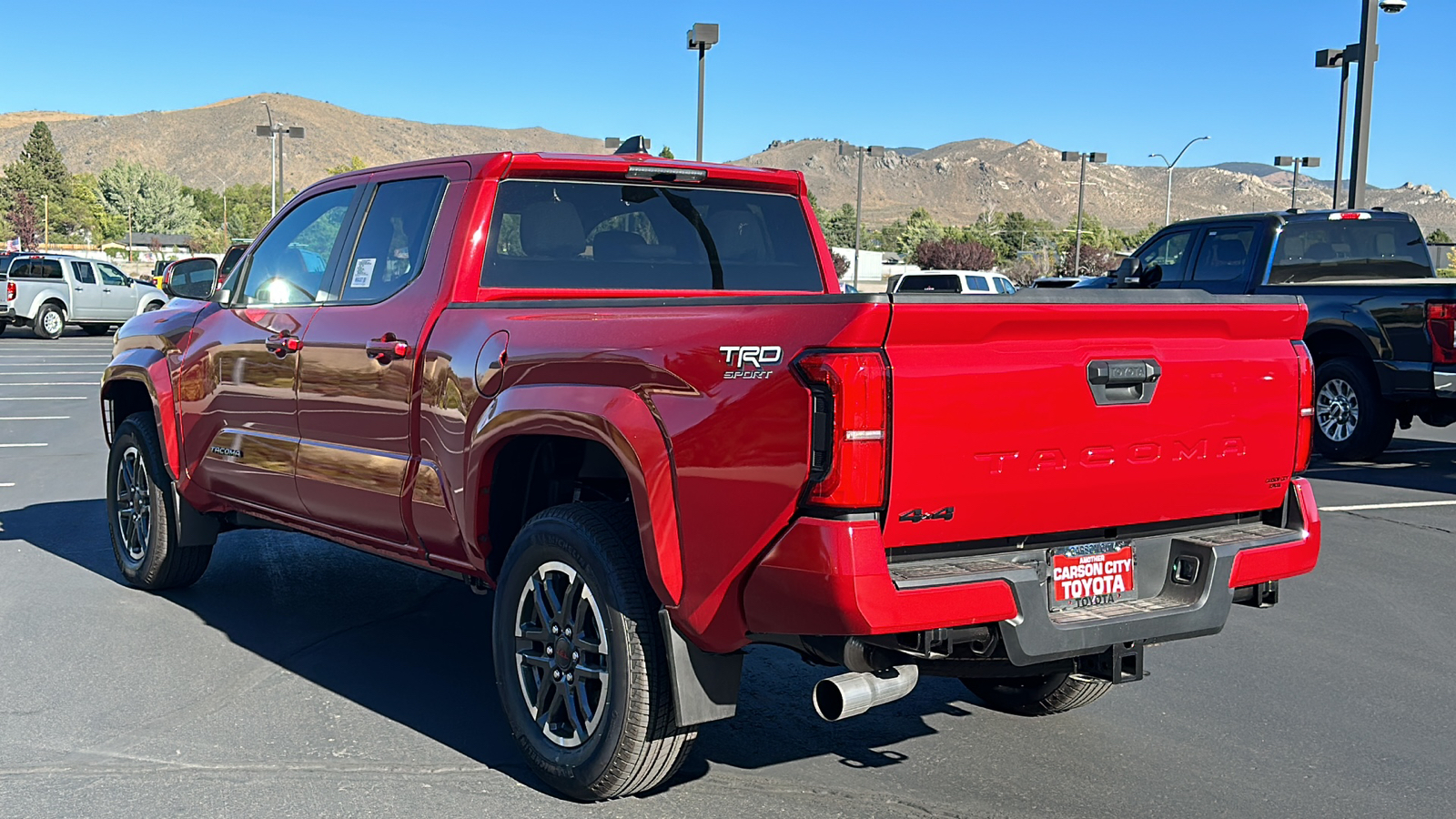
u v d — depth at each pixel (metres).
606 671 3.86
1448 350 10.52
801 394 3.30
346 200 5.57
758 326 3.47
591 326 4.01
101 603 6.52
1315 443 12.03
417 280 4.92
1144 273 12.66
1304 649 5.97
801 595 3.33
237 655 5.65
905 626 3.30
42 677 5.29
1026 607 3.46
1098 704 5.12
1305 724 4.88
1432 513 9.42
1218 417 3.86
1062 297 3.48
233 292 6.18
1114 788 4.20
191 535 6.56
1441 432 14.80
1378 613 6.62
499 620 4.28
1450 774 4.38
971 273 25.02
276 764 4.34
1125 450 3.66
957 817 3.93
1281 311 3.98
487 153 4.91
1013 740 4.68
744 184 5.49
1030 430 3.48
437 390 4.59
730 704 3.81
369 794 4.08
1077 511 3.63
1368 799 4.14
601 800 4.03
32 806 3.95
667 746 3.86
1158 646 6.03
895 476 3.28
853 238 140.25
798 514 3.34
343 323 5.19
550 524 4.06
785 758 4.45
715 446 3.52
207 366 6.09
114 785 4.13
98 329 33.81
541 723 4.14
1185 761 4.47
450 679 5.34
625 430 3.74
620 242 5.16
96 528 8.51
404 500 4.80
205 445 6.16
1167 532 3.94
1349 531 8.75
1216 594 3.81
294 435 5.48
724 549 3.51
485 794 4.10
